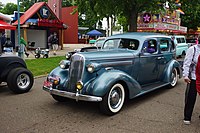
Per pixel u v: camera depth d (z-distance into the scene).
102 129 4.40
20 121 4.77
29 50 23.70
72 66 5.20
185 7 19.20
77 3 18.89
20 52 13.63
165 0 18.08
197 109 5.57
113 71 5.26
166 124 4.64
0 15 13.12
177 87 7.88
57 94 5.31
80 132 4.27
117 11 19.14
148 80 6.77
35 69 11.01
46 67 11.68
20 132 4.26
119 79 5.11
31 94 6.87
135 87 5.53
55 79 5.44
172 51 7.84
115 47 6.74
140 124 4.64
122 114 5.20
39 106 5.74
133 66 6.04
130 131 4.31
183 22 31.70
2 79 6.95
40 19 23.53
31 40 26.20
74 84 5.14
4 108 5.58
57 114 5.19
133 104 5.93
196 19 30.92
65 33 39.94
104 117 5.02
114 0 17.55
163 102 6.12
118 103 5.30
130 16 18.48
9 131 4.30
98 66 5.06
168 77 7.30
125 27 32.03
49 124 4.63
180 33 27.50
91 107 5.68
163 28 22.05
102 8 17.86
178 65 7.86
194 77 4.47
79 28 53.66
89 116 5.08
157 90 7.45
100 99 4.80
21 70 6.89
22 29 25.19
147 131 4.31
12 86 6.73
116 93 5.21
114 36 7.01
